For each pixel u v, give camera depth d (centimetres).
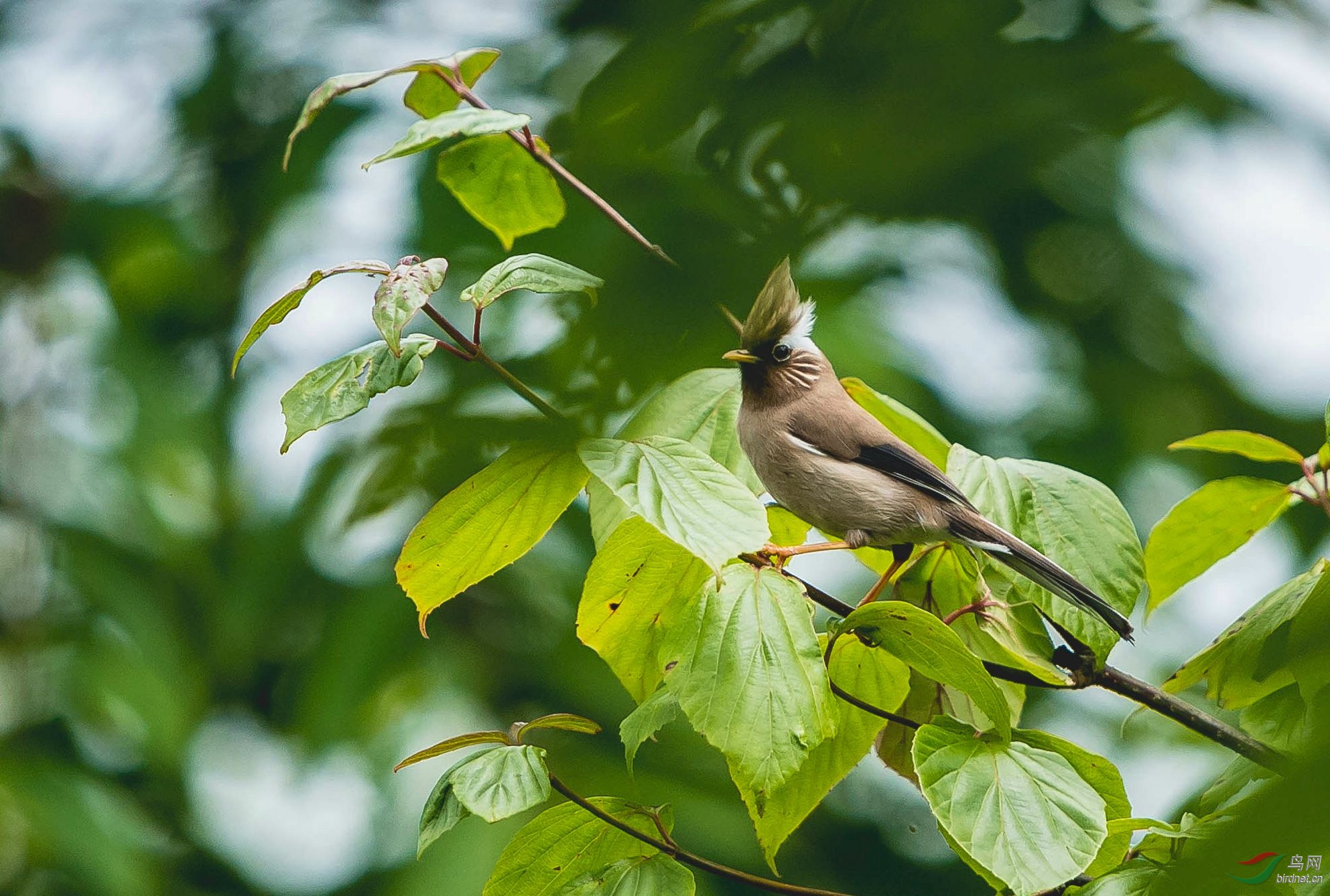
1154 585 792
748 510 585
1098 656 695
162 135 1298
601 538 743
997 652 784
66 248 1282
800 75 681
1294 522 1209
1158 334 1112
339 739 1108
